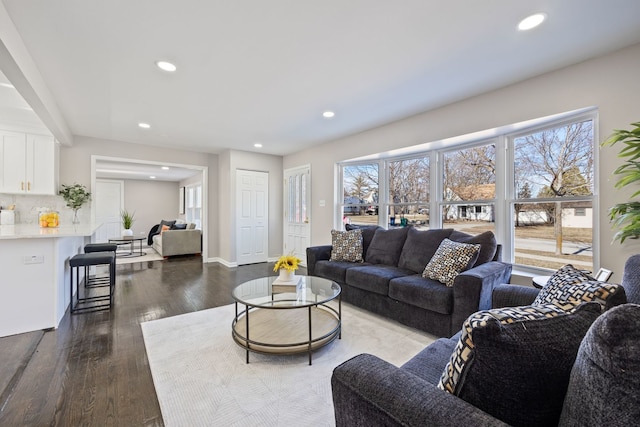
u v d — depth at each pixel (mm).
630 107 2080
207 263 5914
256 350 2092
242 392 1769
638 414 497
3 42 1711
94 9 1721
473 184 3418
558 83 2430
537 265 2865
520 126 2791
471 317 770
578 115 2471
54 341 2418
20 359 2127
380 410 767
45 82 2664
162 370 2002
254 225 5938
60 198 4453
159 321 2859
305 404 1664
